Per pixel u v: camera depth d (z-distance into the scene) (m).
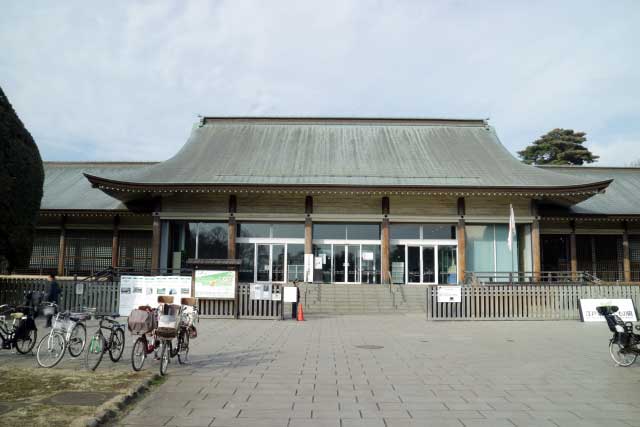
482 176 31.38
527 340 15.63
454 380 9.74
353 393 8.64
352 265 31.28
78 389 8.36
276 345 14.16
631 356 11.38
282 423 6.92
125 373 9.70
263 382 9.43
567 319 22.28
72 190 35.62
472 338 16.05
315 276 31.08
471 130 39.47
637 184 38.06
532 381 9.71
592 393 8.79
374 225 31.56
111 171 39.53
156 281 21.80
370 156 34.50
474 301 22.08
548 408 7.82
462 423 7.00
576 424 7.00
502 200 30.78
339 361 11.69
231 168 31.97
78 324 11.70
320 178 30.59
